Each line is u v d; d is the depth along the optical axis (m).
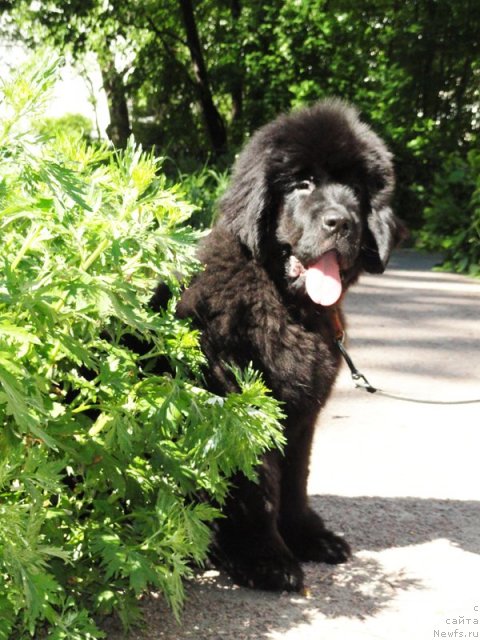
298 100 7.64
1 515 1.03
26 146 1.08
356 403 2.43
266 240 1.51
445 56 7.65
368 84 7.88
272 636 1.27
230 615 1.33
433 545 1.58
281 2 8.00
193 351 1.28
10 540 1.03
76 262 1.14
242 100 8.66
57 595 1.12
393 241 1.60
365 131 1.60
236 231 1.51
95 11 8.69
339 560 1.51
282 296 1.49
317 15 7.77
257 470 1.42
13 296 1.04
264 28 7.96
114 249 1.12
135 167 1.22
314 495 1.79
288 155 1.53
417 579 1.46
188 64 9.16
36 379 1.09
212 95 8.72
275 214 1.53
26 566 1.04
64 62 1.12
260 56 8.02
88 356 1.10
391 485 1.85
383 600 1.39
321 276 1.48
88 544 1.18
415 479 1.89
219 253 1.50
